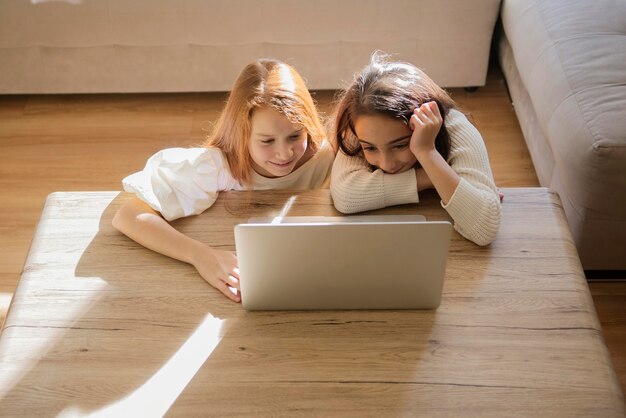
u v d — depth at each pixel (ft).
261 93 4.75
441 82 9.07
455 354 3.85
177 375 3.78
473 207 4.41
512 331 3.96
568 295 4.16
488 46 8.76
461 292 4.19
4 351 3.92
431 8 8.45
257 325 4.04
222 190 5.03
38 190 8.07
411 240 3.76
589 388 3.68
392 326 4.02
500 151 8.47
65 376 3.79
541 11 7.62
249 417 3.58
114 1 8.46
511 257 4.40
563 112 6.41
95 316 4.10
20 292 4.25
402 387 3.70
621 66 6.66
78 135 8.84
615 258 6.60
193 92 9.52
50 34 8.71
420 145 4.47
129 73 9.04
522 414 3.57
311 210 4.77
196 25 8.57
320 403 3.63
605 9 7.43
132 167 8.36
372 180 4.70
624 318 6.57
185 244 4.40
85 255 4.47
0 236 7.52
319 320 4.06
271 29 8.59
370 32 8.61
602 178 5.95
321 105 9.17
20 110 9.25
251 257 3.84
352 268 3.90
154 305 4.16
